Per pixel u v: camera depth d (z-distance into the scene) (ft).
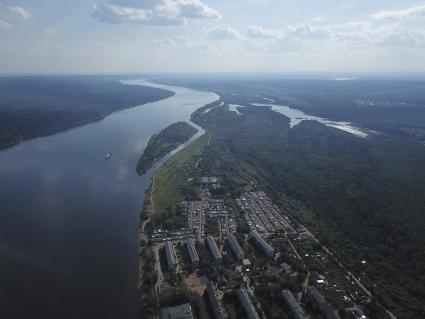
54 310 545.44
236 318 527.40
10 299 568.82
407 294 593.01
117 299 569.64
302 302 563.48
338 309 546.67
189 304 541.75
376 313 543.80
